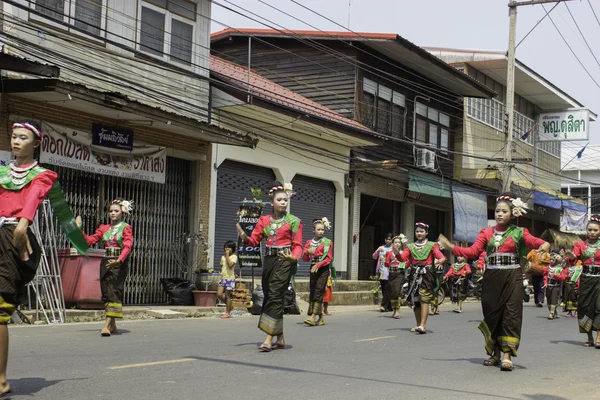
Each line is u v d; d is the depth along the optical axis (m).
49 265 14.08
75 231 6.78
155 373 7.47
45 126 14.80
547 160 40.62
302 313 18.14
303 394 6.60
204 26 19.16
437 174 29.25
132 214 17.34
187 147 18.64
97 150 16.06
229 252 16.12
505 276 8.62
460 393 6.98
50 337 10.55
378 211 28.70
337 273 24.73
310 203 23.84
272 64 26.42
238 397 6.36
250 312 16.92
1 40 13.72
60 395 6.19
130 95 16.95
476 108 32.62
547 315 20.33
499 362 9.06
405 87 27.66
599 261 11.87
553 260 18.88
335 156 24.55
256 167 21.67
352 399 6.45
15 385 6.57
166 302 18.11
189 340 10.68
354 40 24.83
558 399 6.91
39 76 13.95
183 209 18.91
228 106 19.62
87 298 14.32
